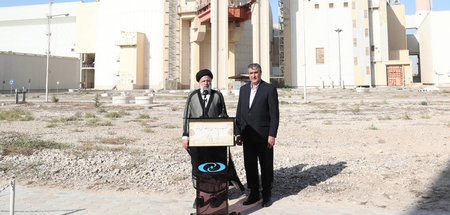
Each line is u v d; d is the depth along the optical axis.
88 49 94.44
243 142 4.59
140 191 5.21
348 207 4.38
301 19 75.00
